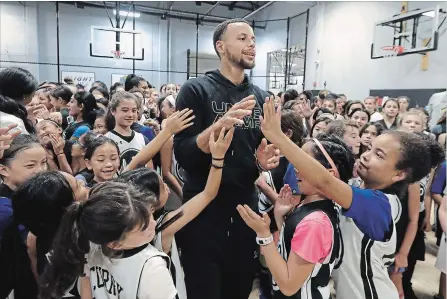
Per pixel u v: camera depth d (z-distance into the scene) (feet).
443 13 18.70
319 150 3.41
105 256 2.86
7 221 3.41
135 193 2.86
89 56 31.27
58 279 2.83
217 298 4.31
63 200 3.24
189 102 4.19
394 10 22.02
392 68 22.09
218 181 3.78
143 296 2.73
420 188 5.90
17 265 3.33
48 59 30.01
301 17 30.53
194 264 4.30
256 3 35.37
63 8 30.04
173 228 3.79
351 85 25.27
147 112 12.28
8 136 3.79
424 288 7.43
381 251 3.36
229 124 3.46
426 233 10.36
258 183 5.41
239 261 4.45
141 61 33.06
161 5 33.01
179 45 34.27
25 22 28.60
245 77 4.50
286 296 3.32
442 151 4.73
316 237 2.97
